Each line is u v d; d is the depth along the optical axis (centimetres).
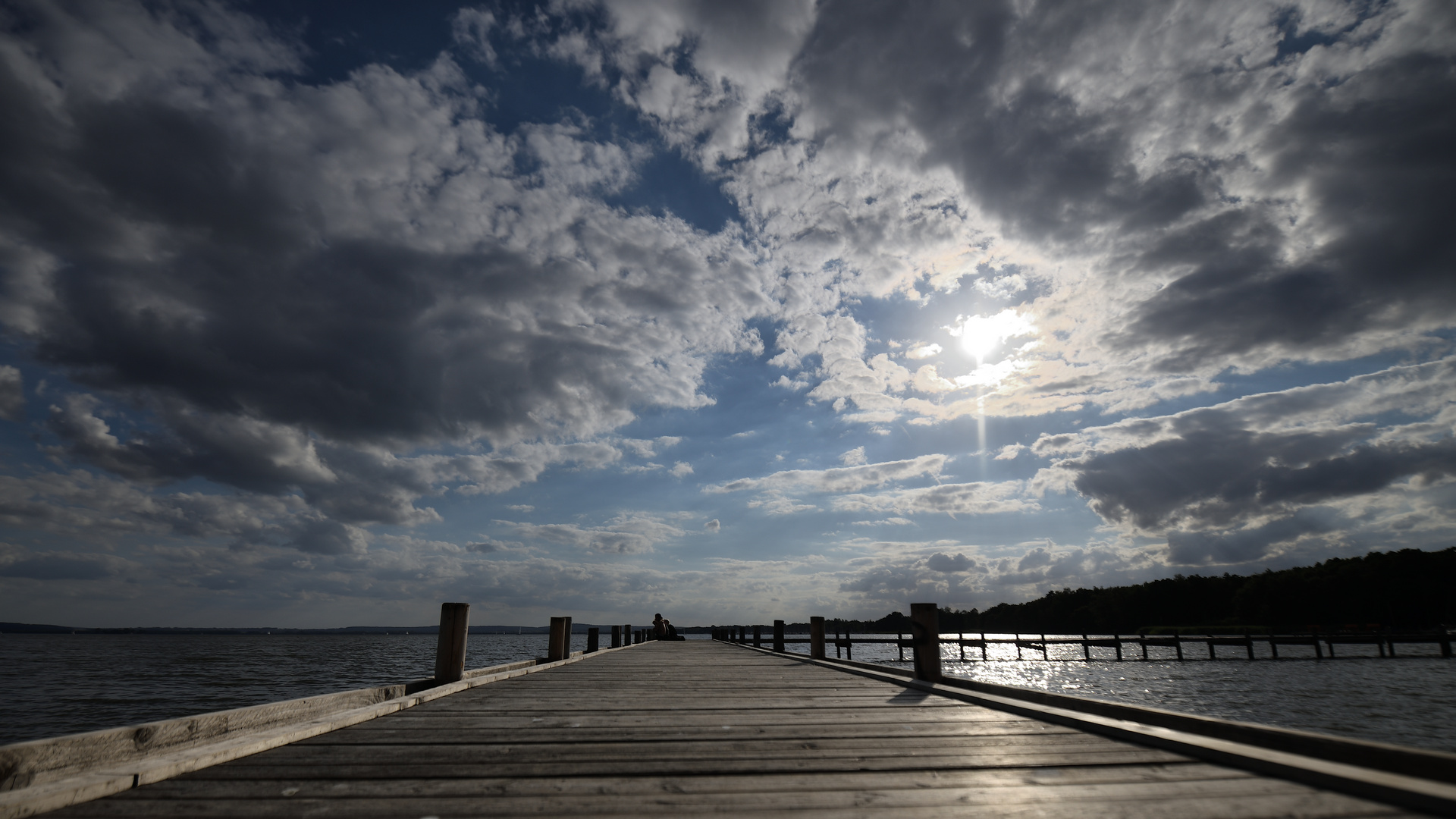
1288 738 269
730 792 252
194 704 2262
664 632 2694
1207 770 274
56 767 234
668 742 351
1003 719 429
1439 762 215
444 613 630
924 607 639
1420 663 3569
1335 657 3931
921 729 389
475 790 252
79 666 4675
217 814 216
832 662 927
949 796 244
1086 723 376
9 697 2439
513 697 557
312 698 418
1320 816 211
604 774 280
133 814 215
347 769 284
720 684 678
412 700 495
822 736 366
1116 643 3900
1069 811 222
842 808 230
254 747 315
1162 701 1908
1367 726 1456
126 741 270
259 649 9300
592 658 1210
